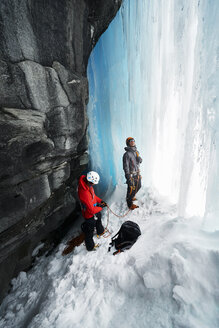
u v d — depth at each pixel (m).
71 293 2.30
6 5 2.04
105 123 5.68
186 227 2.32
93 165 5.99
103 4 3.68
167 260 1.85
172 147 3.89
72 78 3.28
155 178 4.47
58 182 3.45
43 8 2.51
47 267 3.54
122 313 1.77
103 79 5.45
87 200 2.83
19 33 2.26
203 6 2.02
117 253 2.64
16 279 3.66
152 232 2.72
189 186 2.65
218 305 1.45
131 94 4.71
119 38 4.75
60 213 4.24
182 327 1.39
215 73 1.95
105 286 2.15
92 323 1.77
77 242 3.94
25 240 3.28
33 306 2.78
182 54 2.99
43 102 2.74
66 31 3.04
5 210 2.32
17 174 2.39
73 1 3.01
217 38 1.85
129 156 3.68
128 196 3.85
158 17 3.54
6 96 2.25
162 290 1.74
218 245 1.80
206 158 2.37
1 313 3.08
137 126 4.83
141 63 4.24
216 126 2.01
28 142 2.35
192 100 2.39
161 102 3.83
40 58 2.62
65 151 3.40
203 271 1.65
